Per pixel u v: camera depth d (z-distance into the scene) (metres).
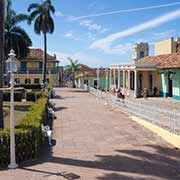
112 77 47.00
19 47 49.12
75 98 37.47
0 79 11.23
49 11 52.75
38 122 11.13
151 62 35.94
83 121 18.09
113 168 9.01
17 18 49.06
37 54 72.50
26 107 26.50
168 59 35.69
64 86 76.00
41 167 9.05
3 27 11.55
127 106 22.25
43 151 10.94
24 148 9.67
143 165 9.34
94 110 24.14
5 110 23.59
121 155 10.43
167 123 14.21
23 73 70.38
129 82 38.41
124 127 15.95
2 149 9.28
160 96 36.75
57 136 13.59
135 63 35.62
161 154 10.62
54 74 72.88
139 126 16.25
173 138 12.04
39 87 54.78
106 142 12.41
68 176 8.28
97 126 16.28
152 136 13.63
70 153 10.65
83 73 69.94
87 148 11.38
